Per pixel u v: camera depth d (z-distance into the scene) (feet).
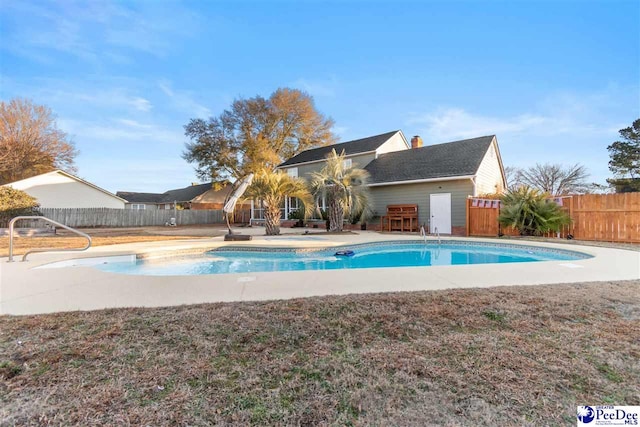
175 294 12.82
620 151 82.12
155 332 8.86
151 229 61.98
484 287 13.74
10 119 79.36
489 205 39.96
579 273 16.75
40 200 71.20
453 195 45.91
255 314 10.27
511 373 6.83
